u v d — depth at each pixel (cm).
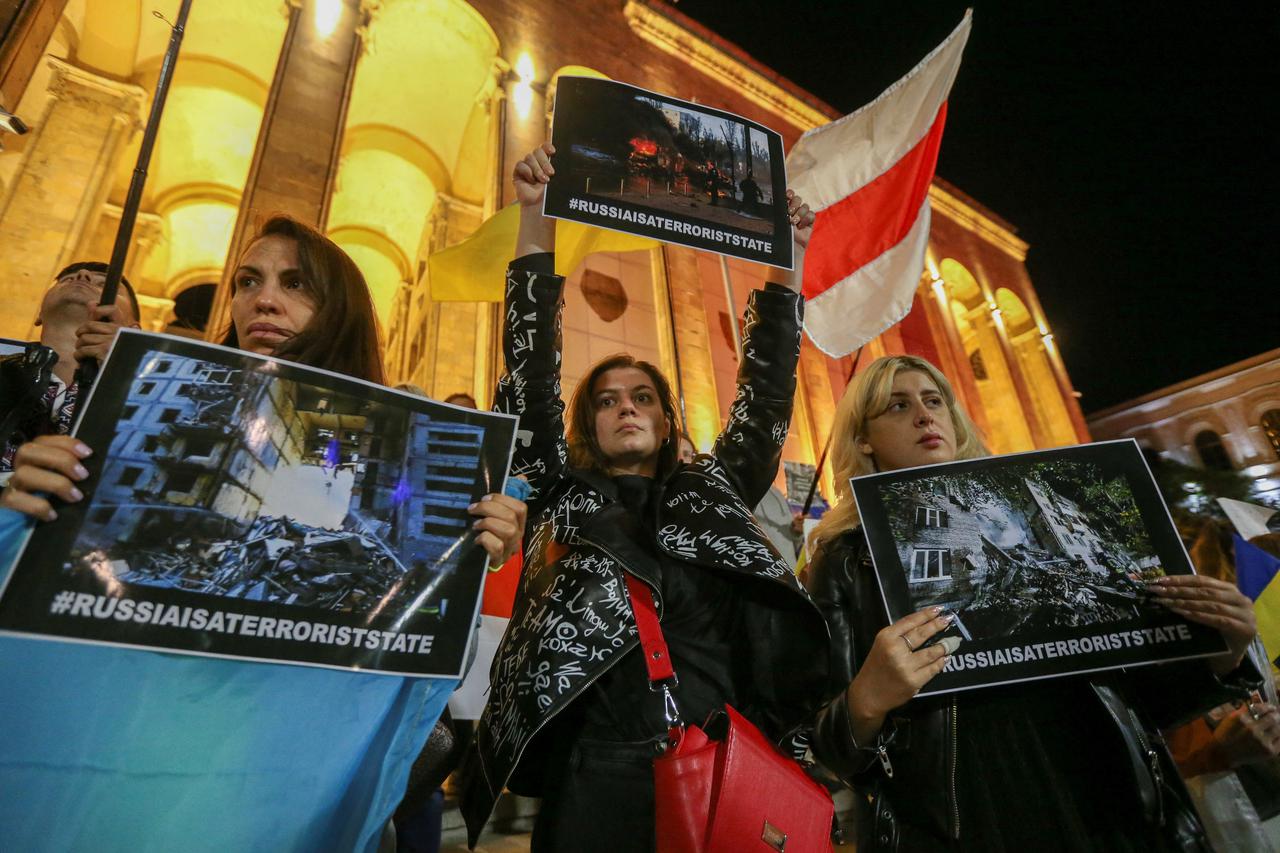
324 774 109
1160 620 153
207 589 105
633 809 134
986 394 1880
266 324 156
